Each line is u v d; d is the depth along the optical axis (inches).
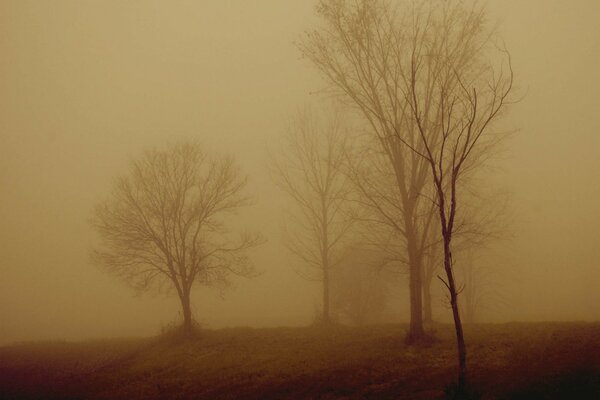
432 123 750.5
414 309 748.0
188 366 769.6
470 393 436.5
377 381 546.0
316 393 526.9
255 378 633.0
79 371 877.2
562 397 394.0
